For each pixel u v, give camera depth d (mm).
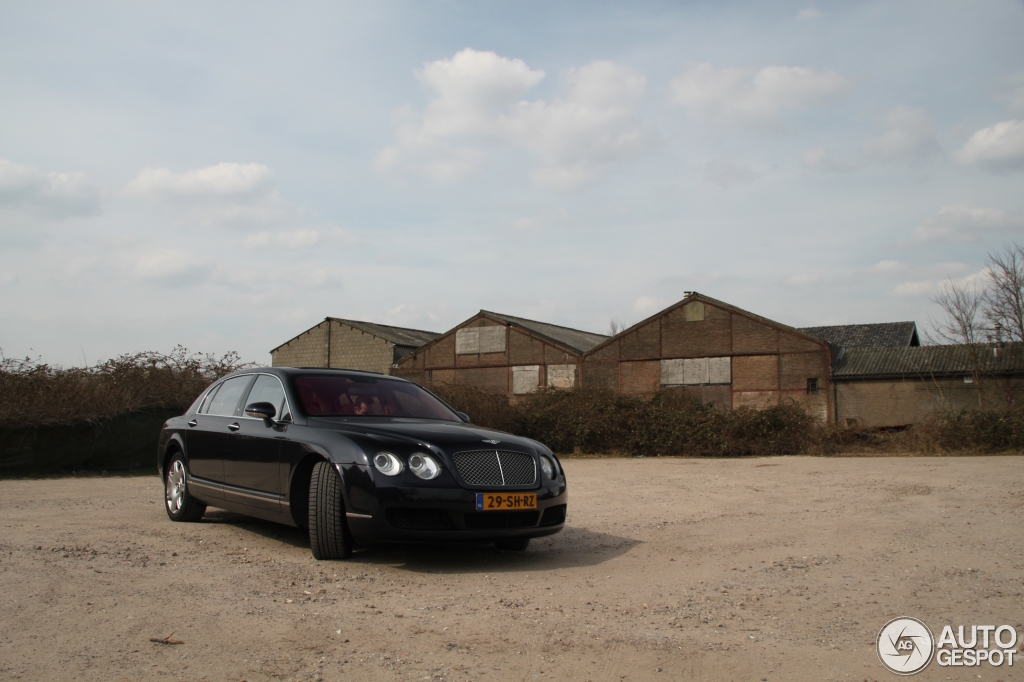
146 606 4359
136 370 15273
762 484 11664
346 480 5512
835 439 20281
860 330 43656
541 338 39500
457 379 41375
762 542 6656
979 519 7695
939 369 31891
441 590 4957
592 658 3688
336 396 6660
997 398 30781
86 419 13875
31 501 9172
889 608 4594
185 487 7465
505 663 3602
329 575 5281
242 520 7766
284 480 6078
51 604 4336
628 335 37625
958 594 4902
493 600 4719
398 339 45844
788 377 34156
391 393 7039
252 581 5031
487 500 5523
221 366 16453
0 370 13438
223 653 3645
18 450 13172
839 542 6590
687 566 5734
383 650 3748
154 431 14875
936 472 12961
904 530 7109
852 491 10375
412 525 5414
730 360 35344
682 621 4316
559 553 6266
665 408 21547
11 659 3471
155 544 6223
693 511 8680
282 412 6465
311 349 47000
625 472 14641
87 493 10297
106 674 3324
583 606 4605
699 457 20297
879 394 32812
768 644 3943
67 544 6039
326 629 4059
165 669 3408
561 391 23078
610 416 21453
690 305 36406
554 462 6188
